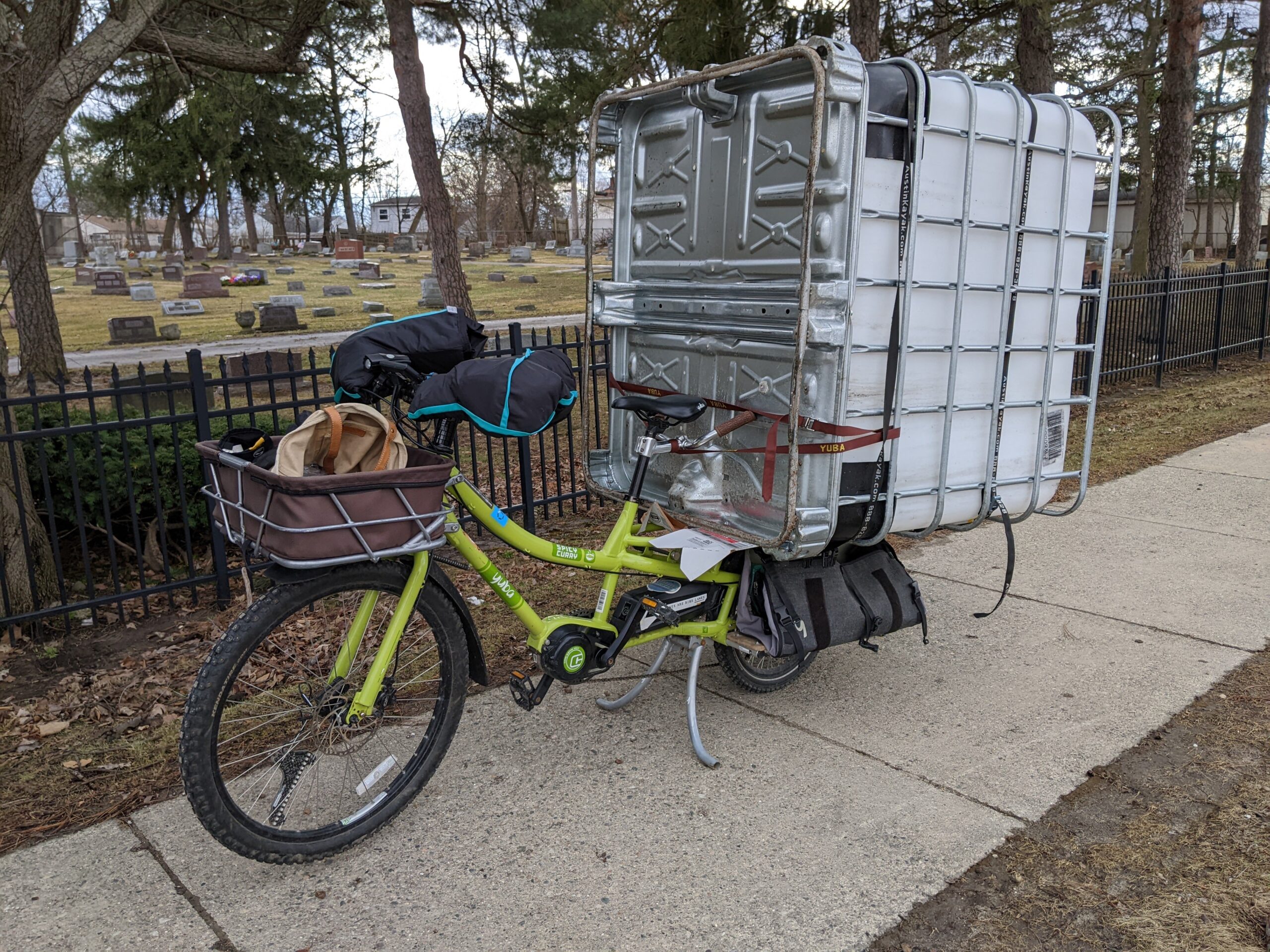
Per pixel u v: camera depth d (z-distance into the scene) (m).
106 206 42.06
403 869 2.55
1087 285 9.79
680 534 3.12
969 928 2.31
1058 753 3.13
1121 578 4.85
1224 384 11.09
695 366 3.39
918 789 2.92
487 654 3.96
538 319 18.98
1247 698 3.50
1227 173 37.41
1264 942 2.25
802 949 2.24
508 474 5.64
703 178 3.26
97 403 7.64
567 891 2.46
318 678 2.87
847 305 2.68
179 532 5.53
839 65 2.52
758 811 2.80
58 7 4.02
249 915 2.38
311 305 23.41
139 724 3.42
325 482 2.17
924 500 3.12
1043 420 3.36
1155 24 20.67
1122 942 2.26
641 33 12.28
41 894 2.46
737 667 3.45
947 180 2.86
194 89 7.93
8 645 4.14
